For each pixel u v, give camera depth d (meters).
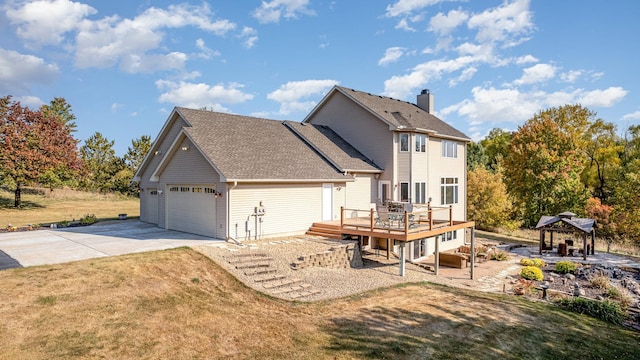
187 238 17.33
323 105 26.92
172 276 11.61
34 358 6.93
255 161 18.39
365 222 19.12
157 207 22.95
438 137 25.59
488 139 62.72
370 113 23.91
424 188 24.11
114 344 7.63
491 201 37.34
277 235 18.58
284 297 11.42
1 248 14.59
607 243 30.70
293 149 21.58
